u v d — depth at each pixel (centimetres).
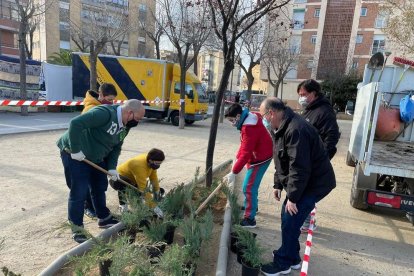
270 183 673
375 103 424
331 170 316
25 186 536
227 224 401
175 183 607
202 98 1653
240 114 400
